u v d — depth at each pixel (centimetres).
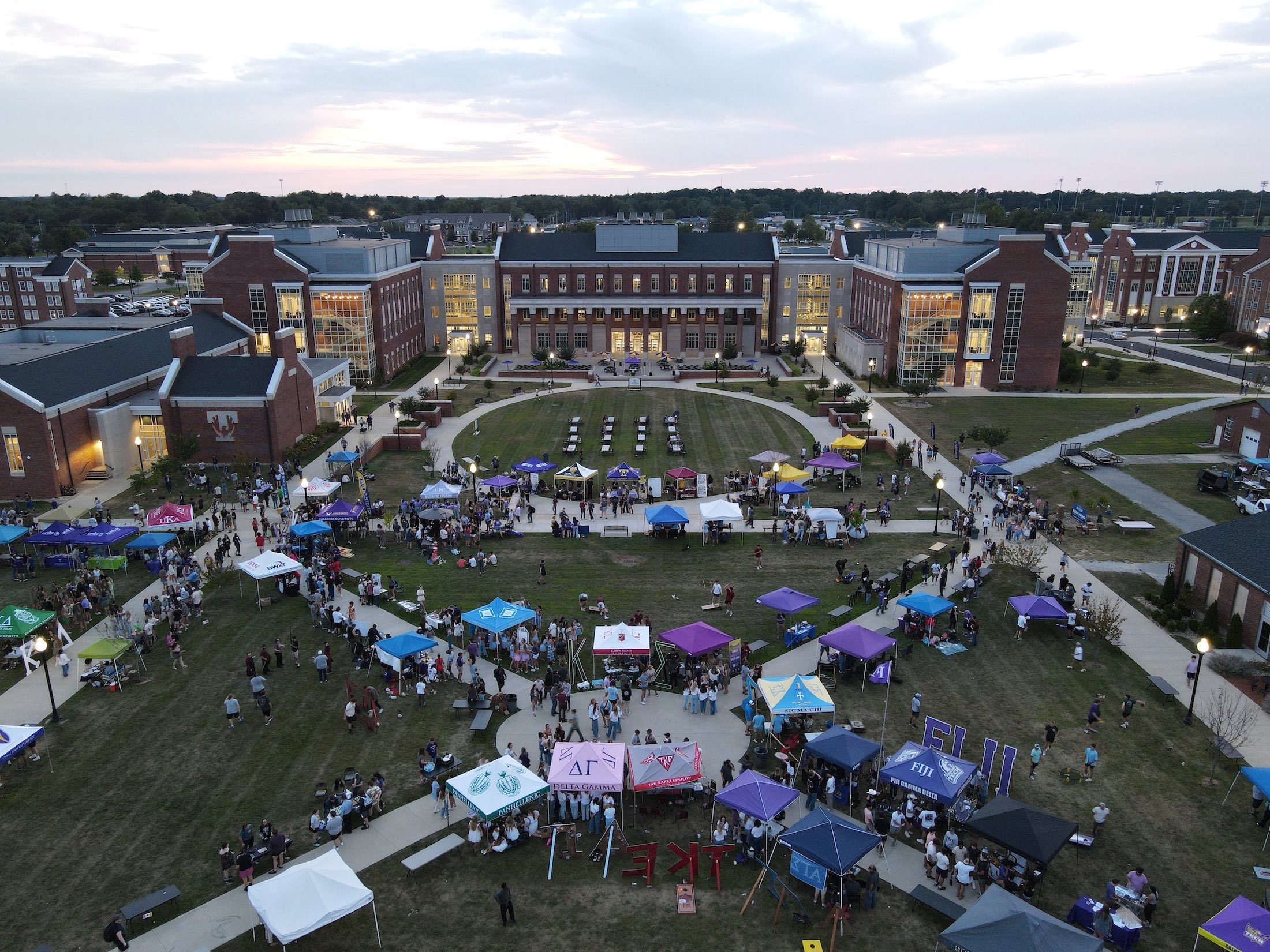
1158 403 10275
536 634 4794
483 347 14000
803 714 3891
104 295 19638
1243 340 13488
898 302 11281
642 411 10162
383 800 3481
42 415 6912
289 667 4519
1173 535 6303
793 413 10006
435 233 14500
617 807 3488
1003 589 5406
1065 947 2427
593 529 6538
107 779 3612
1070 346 12700
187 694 4262
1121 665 4506
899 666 4497
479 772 3212
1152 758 3722
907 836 3288
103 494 7175
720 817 3409
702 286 13875
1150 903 2814
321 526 5875
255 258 10862
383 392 11106
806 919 2858
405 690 4316
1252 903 2614
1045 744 3809
